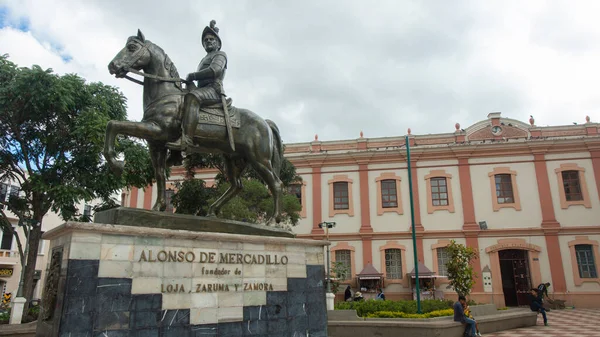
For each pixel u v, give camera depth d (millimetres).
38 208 14812
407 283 22297
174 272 5043
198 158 16594
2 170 15141
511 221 22484
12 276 25500
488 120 23969
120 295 4586
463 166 23547
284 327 5938
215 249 5477
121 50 5816
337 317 11570
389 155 24125
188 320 5031
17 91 12695
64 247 4582
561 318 16328
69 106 13602
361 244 23312
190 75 6227
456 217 23000
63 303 4230
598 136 22391
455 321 10867
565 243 21781
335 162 24609
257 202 16312
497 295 21391
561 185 22531
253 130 6668
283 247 6227
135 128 5512
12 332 9672
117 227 4668
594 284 21016
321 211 24047
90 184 14156
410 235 22984
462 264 16484
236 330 5434
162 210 5949
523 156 23188
